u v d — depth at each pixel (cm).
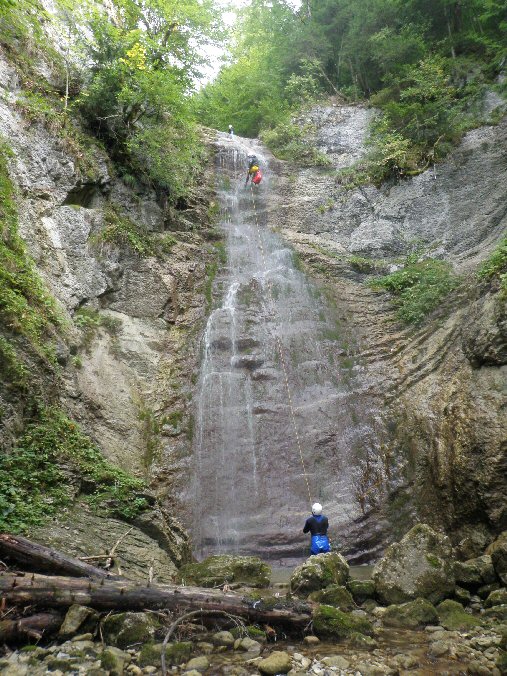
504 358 962
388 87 2195
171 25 1458
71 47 1349
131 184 1438
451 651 486
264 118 2411
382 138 1927
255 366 1268
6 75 1148
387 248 1617
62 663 418
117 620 475
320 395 1228
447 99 1780
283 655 454
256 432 1149
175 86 1369
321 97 2431
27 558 511
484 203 1552
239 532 995
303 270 1562
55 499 682
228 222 1783
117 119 1403
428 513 973
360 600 636
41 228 1079
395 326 1354
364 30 2220
